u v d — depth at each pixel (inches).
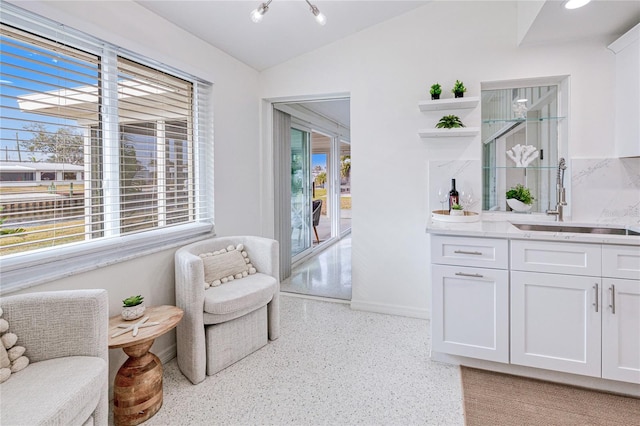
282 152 157.1
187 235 99.0
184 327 81.7
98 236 77.4
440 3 112.0
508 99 113.4
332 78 125.7
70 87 69.4
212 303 80.7
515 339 80.4
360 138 123.3
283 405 71.8
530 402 72.7
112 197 78.6
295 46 121.9
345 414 68.9
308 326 111.7
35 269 61.7
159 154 92.9
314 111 195.0
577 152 101.3
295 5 98.8
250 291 89.2
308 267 187.6
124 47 77.3
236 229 122.0
